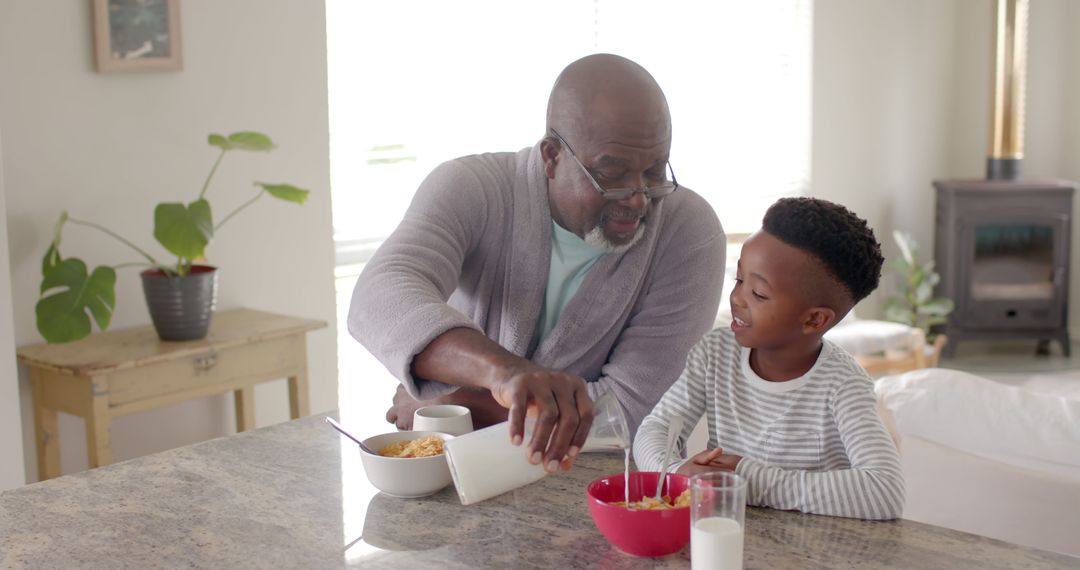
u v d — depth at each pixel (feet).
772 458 4.41
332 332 11.89
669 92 15.20
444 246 5.07
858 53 17.83
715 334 4.72
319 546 3.71
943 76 19.39
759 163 16.65
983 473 5.70
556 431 3.72
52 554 3.66
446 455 4.00
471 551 3.65
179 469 4.51
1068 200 17.34
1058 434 5.95
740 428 4.51
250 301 11.11
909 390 6.44
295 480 4.37
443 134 12.63
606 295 5.30
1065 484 5.48
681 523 3.54
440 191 5.26
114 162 9.99
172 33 10.14
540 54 13.43
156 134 10.25
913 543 3.67
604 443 3.88
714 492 3.30
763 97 16.58
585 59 4.99
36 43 9.40
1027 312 17.66
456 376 4.11
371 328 4.50
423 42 12.33
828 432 4.31
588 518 3.94
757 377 4.49
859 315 18.60
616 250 5.10
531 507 4.06
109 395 8.86
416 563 3.56
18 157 9.37
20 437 8.39
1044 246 17.58
